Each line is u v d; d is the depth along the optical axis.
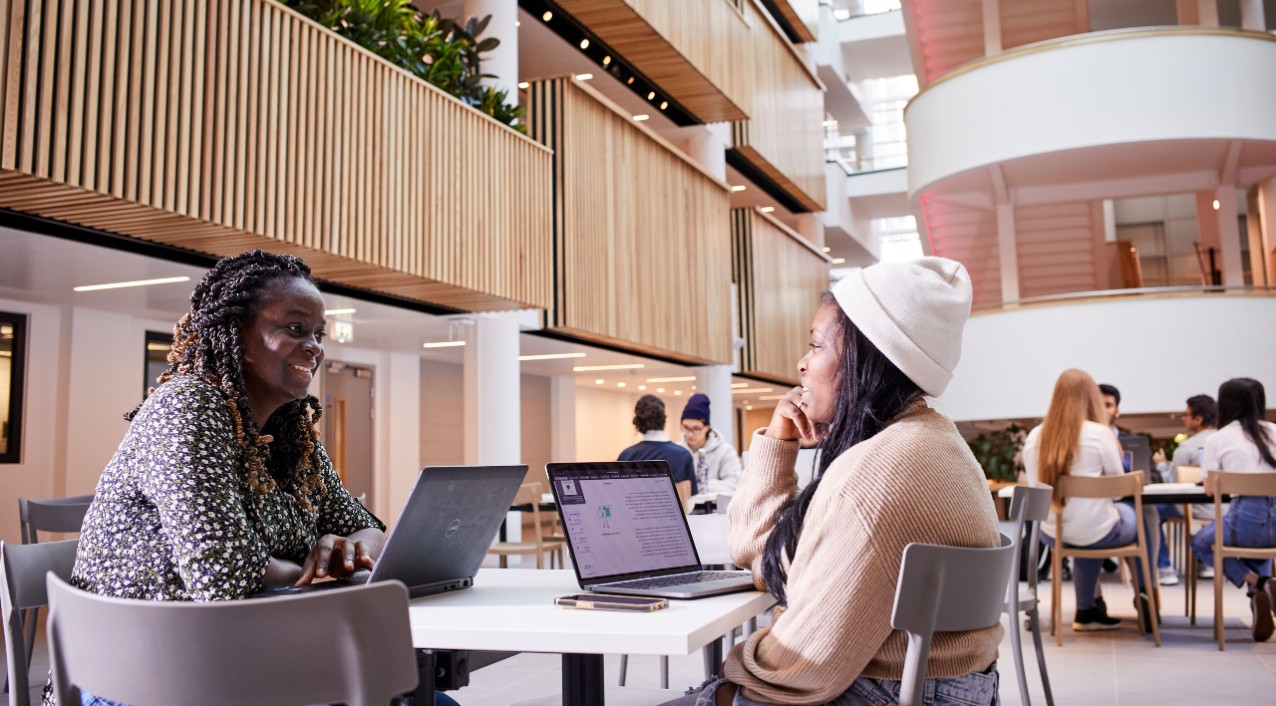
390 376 12.08
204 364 1.82
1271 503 5.37
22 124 4.25
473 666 1.96
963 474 1.67
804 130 16.81
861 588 1.56
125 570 1.62
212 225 5.16
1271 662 4.94
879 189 20.00
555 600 1.79
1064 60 11.66
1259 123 11.35
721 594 1.90
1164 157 12.15
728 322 12.98
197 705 1.14
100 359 8.35
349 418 11.46
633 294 10.30
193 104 5.04
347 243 6.02
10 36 4.19
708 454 7.51
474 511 1.91
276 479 1.99
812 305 16.62
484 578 2.24
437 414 13.09
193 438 1.66
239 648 1.14
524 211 7.91
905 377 1.77
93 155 4.53
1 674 4.62
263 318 1.85
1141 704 4.16
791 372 15.25
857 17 19.11
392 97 6.46
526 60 11.49
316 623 1.14
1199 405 7.71
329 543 1.86
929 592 1.53
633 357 12.58
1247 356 11.45
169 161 4.88
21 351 7.84
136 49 4.73
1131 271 15.27
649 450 6.59
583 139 9.44
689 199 11.98
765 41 14.94
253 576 1.61
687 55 11.52
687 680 4.74
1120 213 19.59
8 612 1.88
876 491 1.59
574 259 9.12
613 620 1.59
